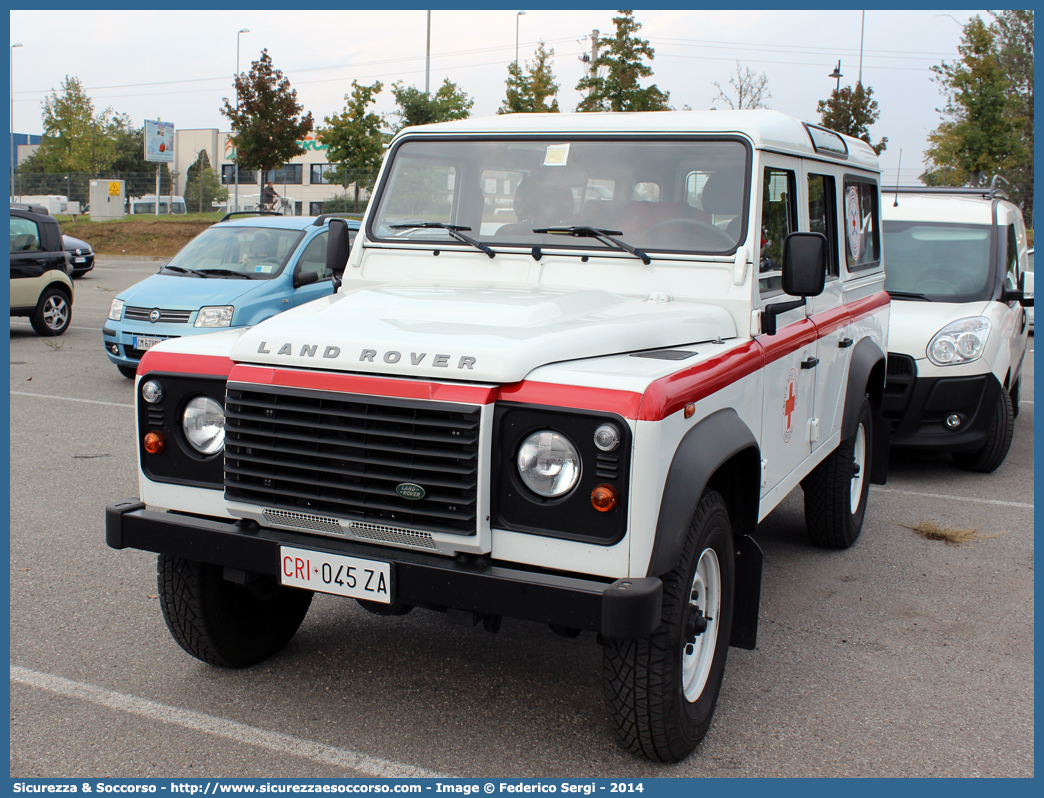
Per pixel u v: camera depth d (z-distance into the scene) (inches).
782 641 170.4
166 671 151.9
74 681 147.6
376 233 170.4
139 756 127.2
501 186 163.0
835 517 215.8
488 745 131.8
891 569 210.8
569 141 160.7
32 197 1674.5
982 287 309.9
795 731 138.1
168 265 416.8
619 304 144.0
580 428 108.3
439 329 122.1
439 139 170.4
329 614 177.5
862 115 1166.3
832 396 197.9
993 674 158.1
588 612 107.0
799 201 171.2
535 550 111.9
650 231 153.3
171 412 132.0
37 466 275.6
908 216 332.8
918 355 284.4
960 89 1130.0
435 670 154.6
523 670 155.3
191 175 2374.5
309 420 118.9
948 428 289.3
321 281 413.1
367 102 1266.0
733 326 146.5
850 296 211.0
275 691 146.1
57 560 200.2
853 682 154.4
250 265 405.4
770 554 220.5
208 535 127.3
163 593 144.2
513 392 111.1
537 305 132.5
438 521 113.8
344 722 137.1
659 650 117.5
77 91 2054.6
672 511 110.3
